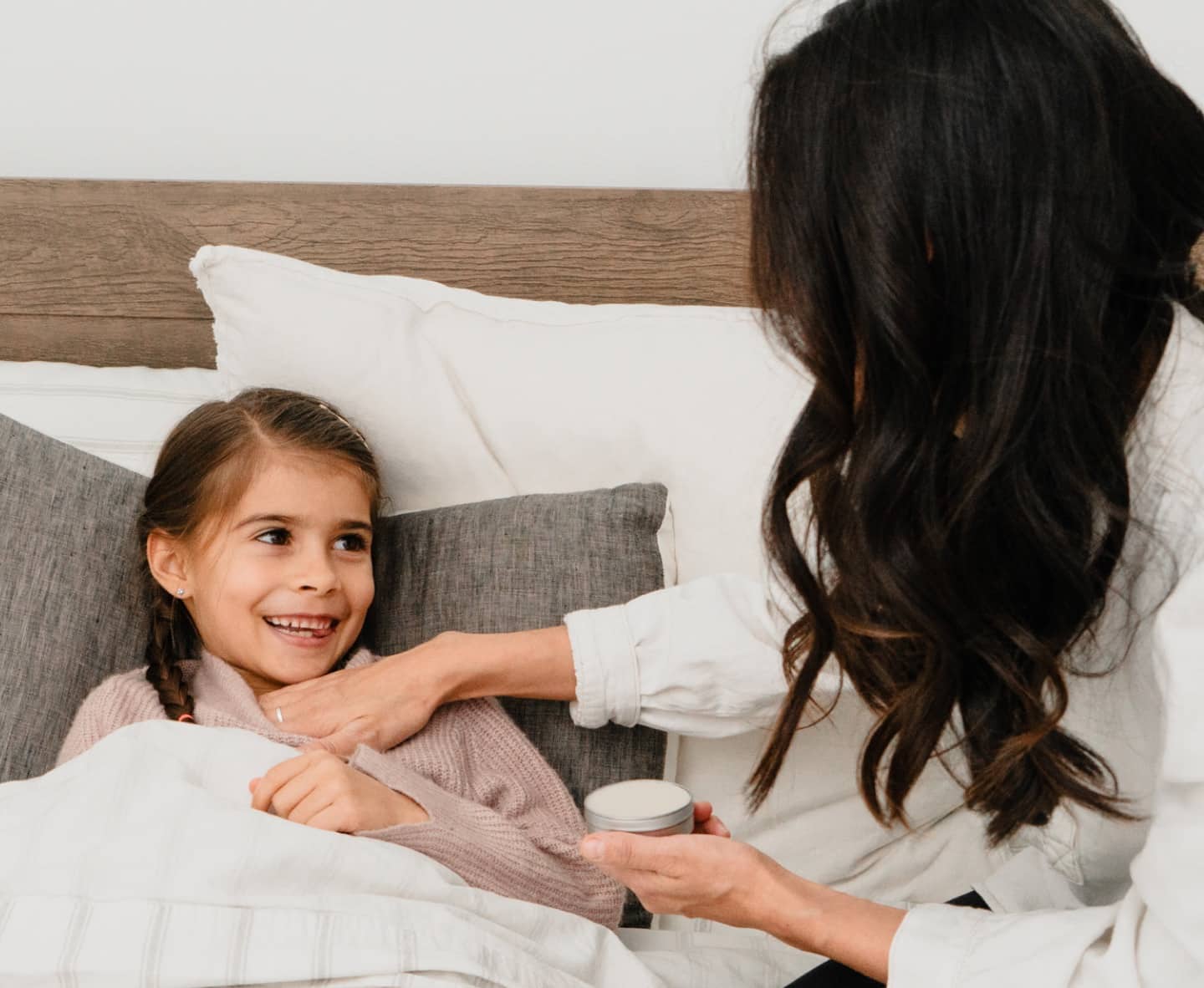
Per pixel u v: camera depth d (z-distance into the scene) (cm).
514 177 148
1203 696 57
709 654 102
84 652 109
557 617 113
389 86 146
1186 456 64
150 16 145
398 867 85
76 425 132
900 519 64
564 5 142
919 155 58
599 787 111
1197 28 133
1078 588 64
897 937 73
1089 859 82
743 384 122
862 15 62
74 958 75
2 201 146
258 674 114
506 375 124
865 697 76
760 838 115
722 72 142
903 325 59
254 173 150
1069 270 58
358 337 124
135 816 84
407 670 104
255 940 77
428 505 126
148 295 147
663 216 142
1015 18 58
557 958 88
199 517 111
